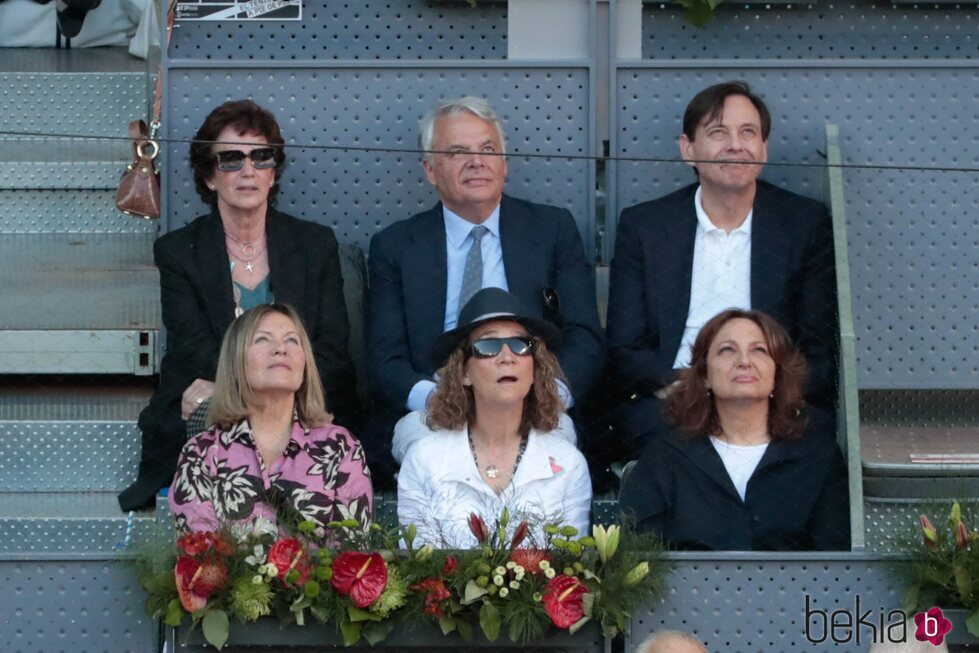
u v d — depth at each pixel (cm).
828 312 1747
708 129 1764
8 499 1736
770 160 1889
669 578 1490
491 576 1434
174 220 1864
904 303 1867
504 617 1424
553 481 1570
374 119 1886
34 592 1477
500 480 1566
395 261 1777
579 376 1709
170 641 1465
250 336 1527
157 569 1449
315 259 1755
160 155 1864
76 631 1480
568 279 1772
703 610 1491
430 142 1781
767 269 1758
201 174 1778
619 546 1472
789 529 1577
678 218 1780
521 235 1778
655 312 1762
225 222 1764
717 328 1595
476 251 1773
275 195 1812
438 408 1580
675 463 1588
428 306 1758
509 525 1512
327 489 1521
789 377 1595
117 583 1480
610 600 1434
